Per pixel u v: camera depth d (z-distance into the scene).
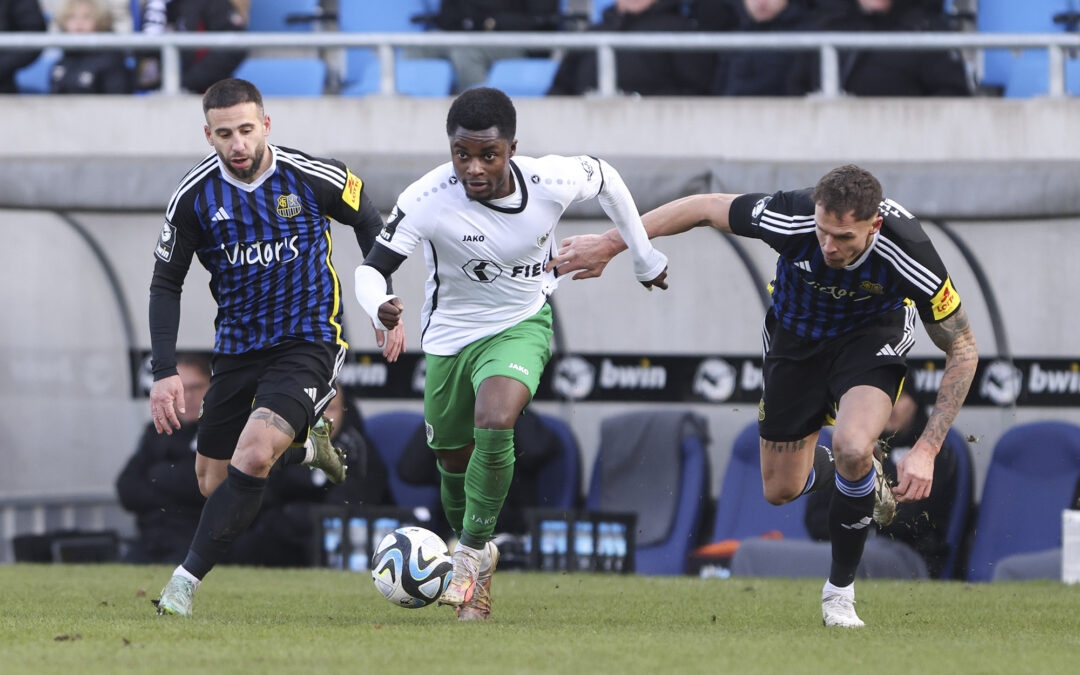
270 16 36.97
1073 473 26.45
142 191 27.09
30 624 13.91
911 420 26.83
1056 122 29.16
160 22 34.16
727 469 28.92
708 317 30.03
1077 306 27.78
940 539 26.38
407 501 30.02
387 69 30.92
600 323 30.41
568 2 36.12
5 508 30.83
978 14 33.97
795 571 25.72
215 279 15.52
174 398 14.95
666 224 15.52
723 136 29.62
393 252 14.76
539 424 28.52
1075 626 15.39
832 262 13.72
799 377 15.56
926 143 29.36
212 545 14.84
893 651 11.97
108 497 32.28
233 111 14.41
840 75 30.83
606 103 29.83
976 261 27.88
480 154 13.72
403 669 10.38
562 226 28.70
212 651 11.46
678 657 11.30
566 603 18.23
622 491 28.91
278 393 15.02
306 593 19.67
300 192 15.25
